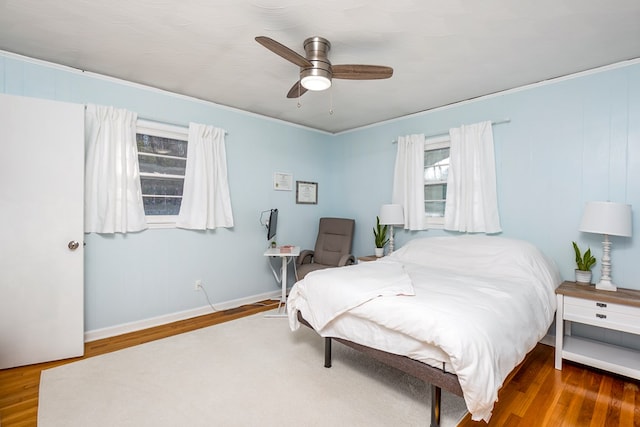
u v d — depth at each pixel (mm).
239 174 3811
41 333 2346
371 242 4379
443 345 1471
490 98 3188
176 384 2041
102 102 2832
